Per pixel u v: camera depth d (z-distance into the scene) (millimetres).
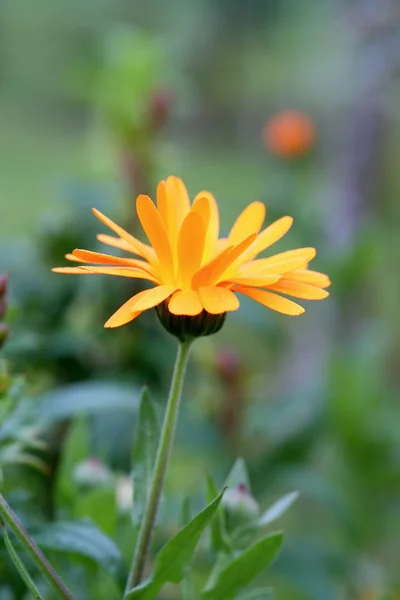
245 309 673
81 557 445
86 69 668
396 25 742
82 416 492
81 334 606
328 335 889
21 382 451
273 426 657
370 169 873
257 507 437
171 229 414
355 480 743
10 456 450
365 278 859
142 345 618
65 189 621
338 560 598
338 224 867
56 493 492
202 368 651
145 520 409
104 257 400
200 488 598
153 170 654
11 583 481
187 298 394
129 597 406
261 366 932
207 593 421
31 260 606
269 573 575
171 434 408
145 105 645
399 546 786
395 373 1124
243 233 424
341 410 712
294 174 896
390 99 815
